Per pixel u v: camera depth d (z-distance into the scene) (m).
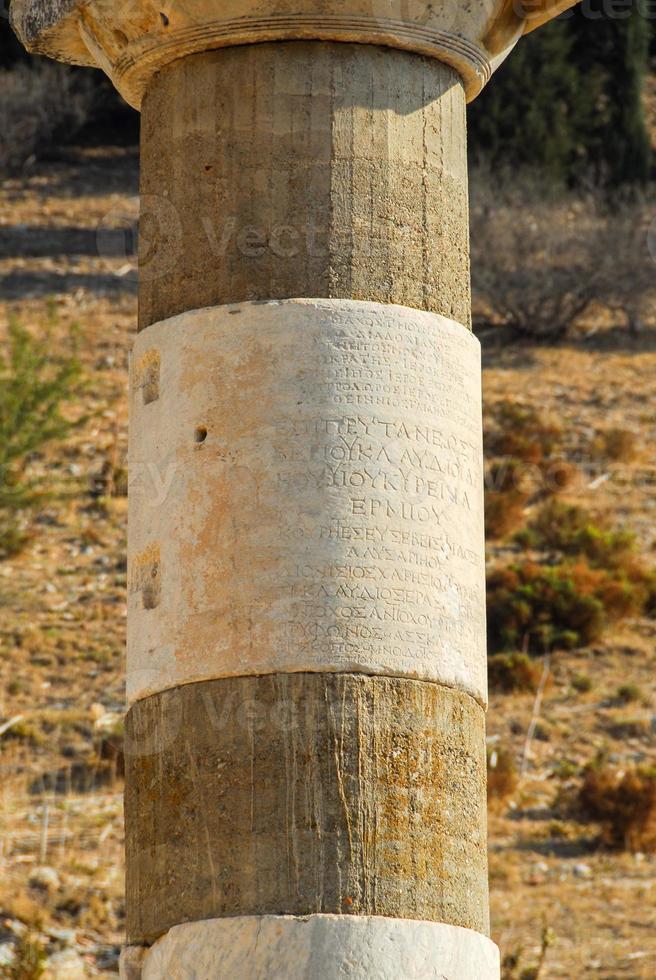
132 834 8.29
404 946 7.67
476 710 8.35
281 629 7.95
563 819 28.25
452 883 7.96
